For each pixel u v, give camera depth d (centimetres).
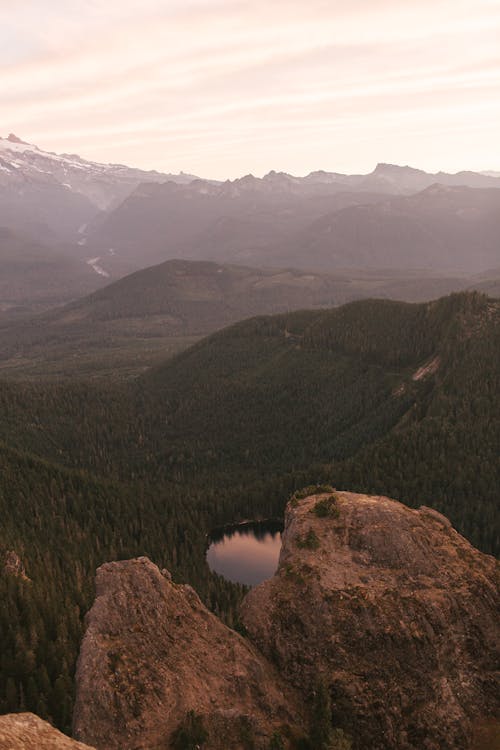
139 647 6719
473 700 6969
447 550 8400
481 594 7781
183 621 7288
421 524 8806
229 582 15788
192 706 6188
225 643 7138
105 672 6309
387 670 7006
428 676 7006
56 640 7688
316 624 7375
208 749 5728
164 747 5706
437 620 7375
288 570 8125
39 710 6172
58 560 13925
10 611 8362
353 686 6831
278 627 7512
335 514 9006
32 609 8419
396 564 8106
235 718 6075
